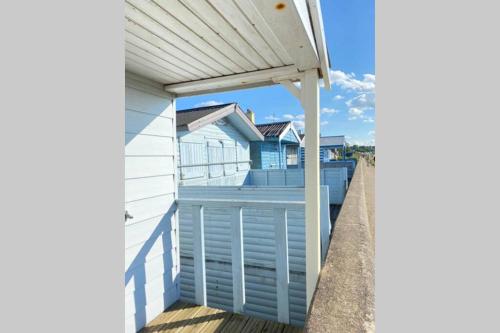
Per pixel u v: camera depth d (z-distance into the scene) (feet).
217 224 11.87
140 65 6.61
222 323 7.34
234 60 6.35
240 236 7.82
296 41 4.76
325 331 3.05
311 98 6.85
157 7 4.02
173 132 8.67
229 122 27.99
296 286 10.57
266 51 5.82
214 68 6.86
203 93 8.60
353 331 3.05
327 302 3.69
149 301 7.55
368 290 4.00
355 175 19.97
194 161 21.62
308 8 4.54
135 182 7.25
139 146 7.39
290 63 6.62
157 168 7.99
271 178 27.32
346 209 8.82
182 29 4.74
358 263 4.91
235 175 26.73
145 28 4.72
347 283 4.22
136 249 7.23
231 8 4.00
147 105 7.66
